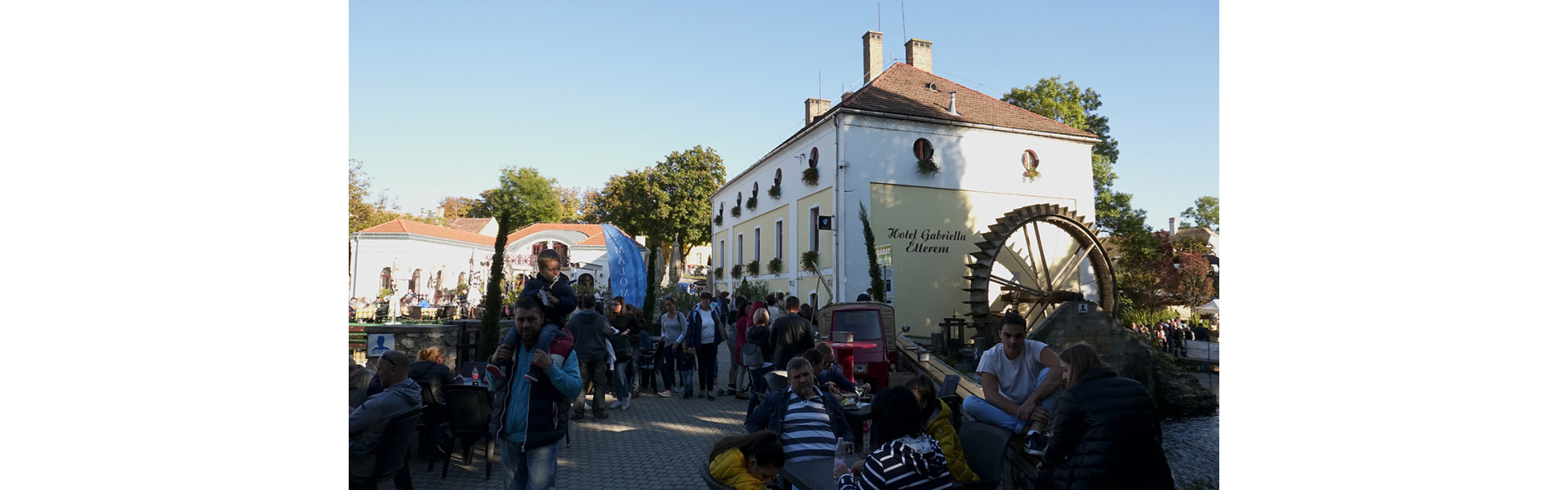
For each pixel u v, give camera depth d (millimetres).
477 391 6438
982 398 5664
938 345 18234
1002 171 21953
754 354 10031
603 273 31188
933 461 3574
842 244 19688
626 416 9578
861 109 20234
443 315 15250
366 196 42812
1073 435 3646
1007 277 21672
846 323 10969
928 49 25672
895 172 20594
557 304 5172
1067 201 22719
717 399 11109
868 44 25516
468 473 6637
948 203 21094
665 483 6387
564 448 7695
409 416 5176
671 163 49938
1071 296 19531
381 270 27172
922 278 20484
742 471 3865
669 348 11281
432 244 27859
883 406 3656
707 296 11234
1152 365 14586
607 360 9602
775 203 25406
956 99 23109
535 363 4168
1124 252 21547
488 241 33125
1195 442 10625
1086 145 23203
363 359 10375
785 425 4867
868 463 3592
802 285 22641
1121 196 28203
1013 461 5020
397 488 5875
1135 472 3475
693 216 49062
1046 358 5160
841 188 19969
